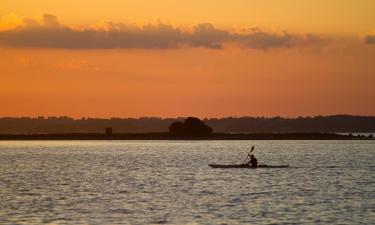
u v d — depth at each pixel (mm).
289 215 179000
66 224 166625
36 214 181125
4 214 181000
